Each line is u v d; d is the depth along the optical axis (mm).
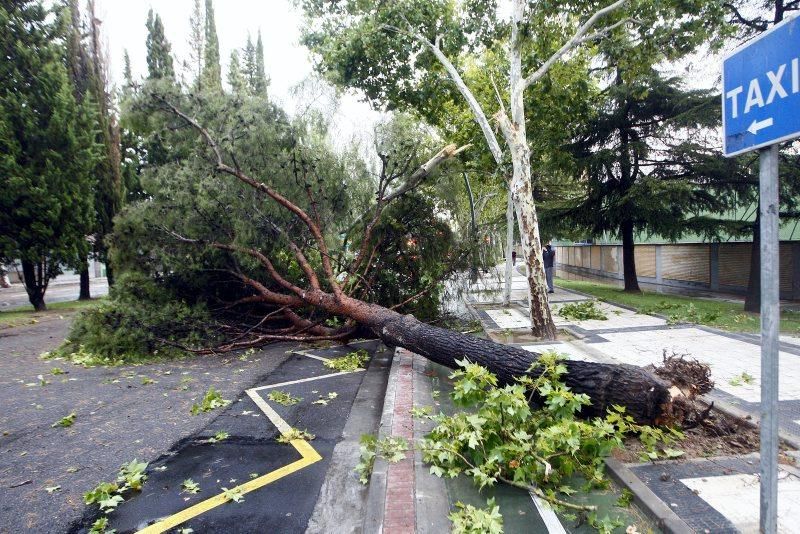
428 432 4578
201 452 4520
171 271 9461
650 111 14734
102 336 8312
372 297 9664
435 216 10164
